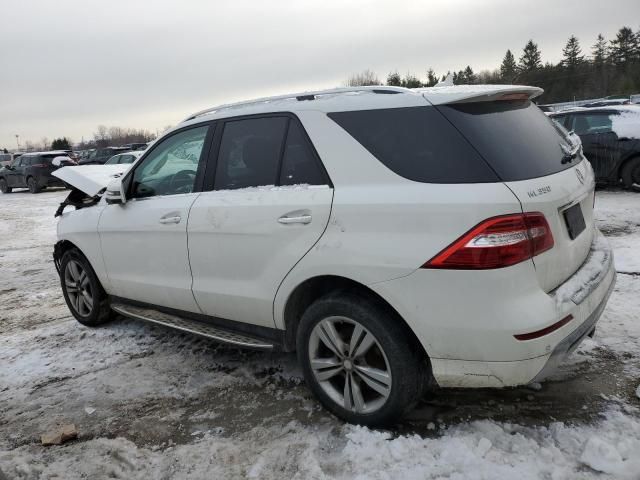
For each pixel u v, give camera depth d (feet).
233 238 10.53
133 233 12.87
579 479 7.77
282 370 12.10
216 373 12.23
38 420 10.86
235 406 10.74
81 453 9.55
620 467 7.88
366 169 8.93
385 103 9.20
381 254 8.41
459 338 8.01
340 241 8.89
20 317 18.01
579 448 8.44
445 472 8.11
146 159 12.96
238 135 11.02
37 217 45.62
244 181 10.71
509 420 9.37
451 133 8.43
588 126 30.58
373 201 8.61
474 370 8.11
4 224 42.70
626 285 15.26
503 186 7.83
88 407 11.20
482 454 8.39
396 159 8.71
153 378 12.24
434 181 8.24
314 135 9.68
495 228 7.64
